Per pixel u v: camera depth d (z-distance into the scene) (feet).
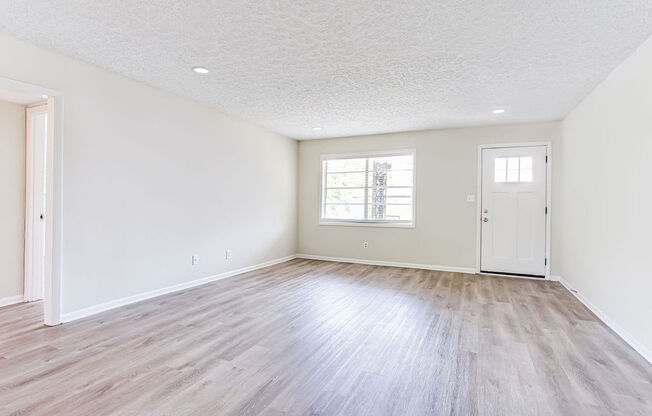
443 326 9.51
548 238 15.56
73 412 5.44
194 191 13.60
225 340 8.38
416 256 18.06
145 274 11.71
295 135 19.61
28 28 7.94
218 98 12.99
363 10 6.94
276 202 19.08
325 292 12.99
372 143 19.20
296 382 6.47
